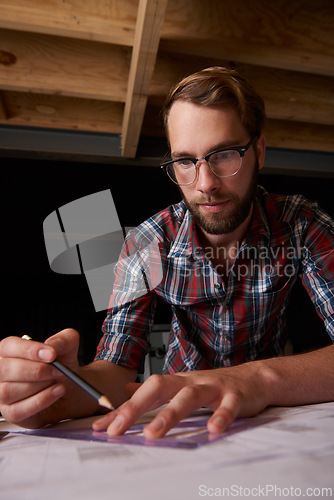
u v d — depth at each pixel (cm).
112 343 90
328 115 215
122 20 157
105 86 188
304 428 42
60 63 183
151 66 162
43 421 60
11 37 178
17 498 26
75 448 40
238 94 83
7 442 49
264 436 39
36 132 235
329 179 304
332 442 35
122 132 232
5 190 271
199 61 198
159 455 34
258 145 98
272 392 59
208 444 37
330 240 95
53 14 150
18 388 54
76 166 270
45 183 275
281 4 171
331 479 26
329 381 65
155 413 64
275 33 170
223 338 104
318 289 93
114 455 36
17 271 300
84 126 229
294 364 66
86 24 154
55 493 26
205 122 83
